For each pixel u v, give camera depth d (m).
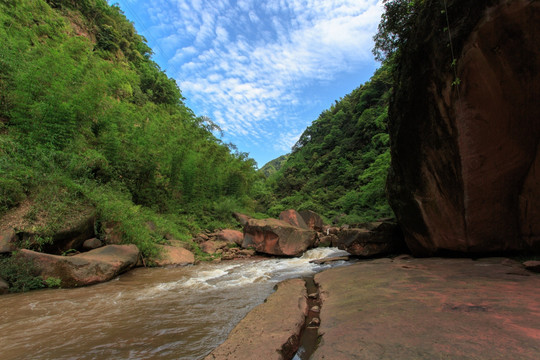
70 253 5.93
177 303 4.10
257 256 10.12
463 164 4.37
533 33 3.33
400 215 6.14
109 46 24.19
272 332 2.54
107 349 2.54
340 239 8.52
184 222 11.83
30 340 2.75
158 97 29.23
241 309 3.80
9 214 5.38
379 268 4.95
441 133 4.62
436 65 4.40
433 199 5.09
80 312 3.65
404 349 1.68
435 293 2.87
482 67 3.80
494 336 1.64
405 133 5.37
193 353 2.45
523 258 4.27
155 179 11.92
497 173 4.18
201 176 14.70
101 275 5.43
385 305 2.70
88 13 24.39
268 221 11.15
